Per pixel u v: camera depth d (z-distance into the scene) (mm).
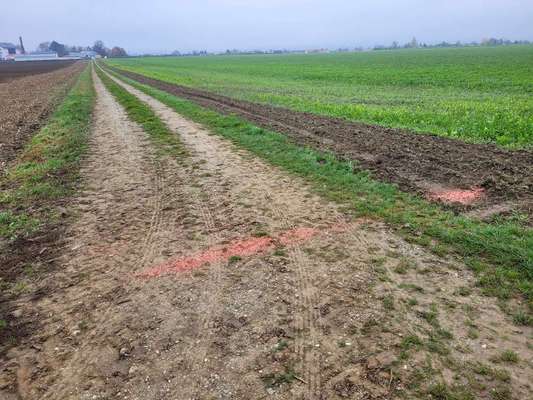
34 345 4195
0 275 5527
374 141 11805
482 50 117438
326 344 3949
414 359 3701
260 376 3617
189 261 5605
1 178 10016
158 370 3760
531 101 19969
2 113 22406
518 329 4004
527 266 4867
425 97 24156
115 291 5012
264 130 13453
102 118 17953
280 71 58938
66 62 133375
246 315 4430
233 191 8172
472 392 3340
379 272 5062
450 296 4531
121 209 7582
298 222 6602
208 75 53031
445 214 6488
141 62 120500
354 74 46250
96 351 4055
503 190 7387
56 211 7609
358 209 6918
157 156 11086
